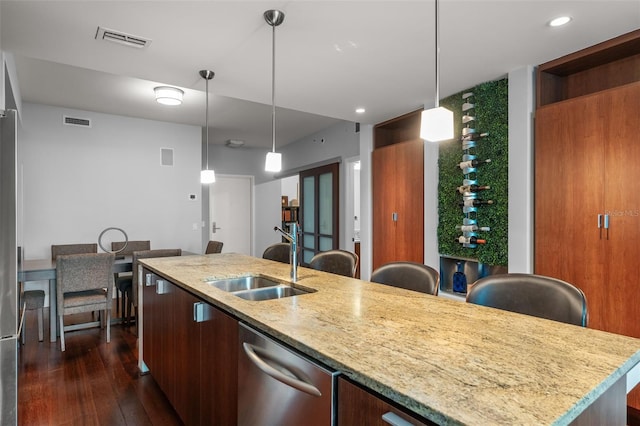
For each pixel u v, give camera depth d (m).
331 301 1.64
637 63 2.67
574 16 2.22
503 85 3.21
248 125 6.06
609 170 2.49
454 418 0.71
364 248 4.88
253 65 2.94
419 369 0.93
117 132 5.41
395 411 0.83
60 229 4.99
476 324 1.32
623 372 0.97
